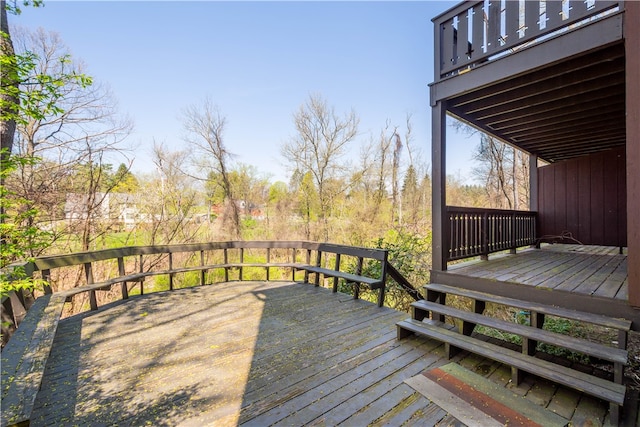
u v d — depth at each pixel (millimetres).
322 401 2041
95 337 3117
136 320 3633
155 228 10602
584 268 3750
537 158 6922
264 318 3727
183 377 2350
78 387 2199
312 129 17422
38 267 3301
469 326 2883
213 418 1861
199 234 12945
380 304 4199
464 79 3367
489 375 2395
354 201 17531
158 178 12406
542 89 3457
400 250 6715
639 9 2168
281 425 1799
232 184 16406
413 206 18797
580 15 2629
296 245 5863
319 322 3598
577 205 6172
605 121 4703
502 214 5109
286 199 18328
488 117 4453
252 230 17875
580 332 4035
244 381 2293
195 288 5246
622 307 2279
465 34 3430
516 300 2836
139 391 2152
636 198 2170
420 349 2863
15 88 2105
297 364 2562
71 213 7754
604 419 1864
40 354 1733
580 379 2010
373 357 2693
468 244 4160
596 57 2820
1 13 3279
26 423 1052
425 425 1801
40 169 6969
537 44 2824
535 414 1901
